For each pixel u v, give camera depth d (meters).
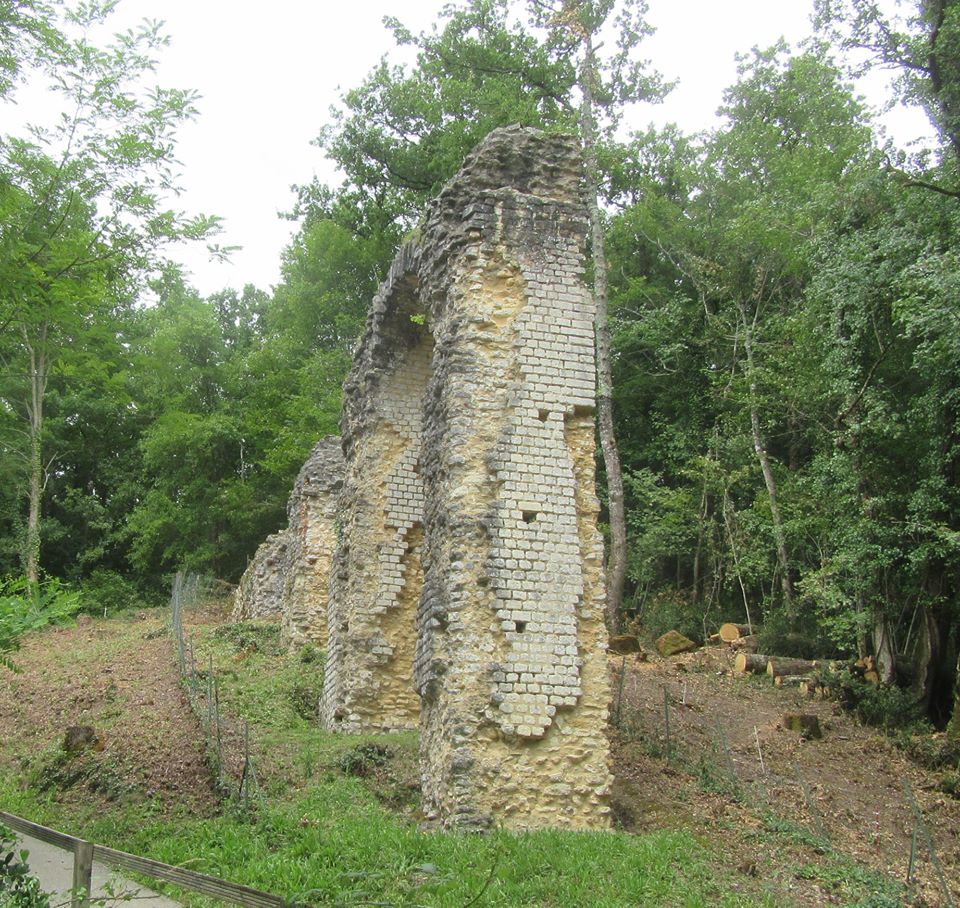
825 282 20.45
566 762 12.67
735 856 11.70
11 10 11.22
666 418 33.62
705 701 20.56
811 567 27.28
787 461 31.56
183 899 9.79
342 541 19.28
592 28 29.91
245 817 12.11
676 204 35.41
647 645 26.45
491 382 14.03
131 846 11.48
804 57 33.59
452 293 14.51
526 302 14.38
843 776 16.44
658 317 32.94
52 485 42.81
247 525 40.78
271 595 29.48
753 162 33.00
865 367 21.02
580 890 9.88
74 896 8.16
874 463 20.56
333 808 12.80
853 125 32.12
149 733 15.85
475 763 12.38
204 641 24.55
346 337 40.31
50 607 9.53
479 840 11.34
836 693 20.92
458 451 13.66
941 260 17.38
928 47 19.25
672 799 13.98
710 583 30.42
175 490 41.59
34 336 12.58
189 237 12.02
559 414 14.03
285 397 40.34
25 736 16.73
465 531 13.37
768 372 26.28
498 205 14.70
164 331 41.94
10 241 10.91
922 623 20.88
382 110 36.06
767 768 16.33
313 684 19.98
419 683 13.65
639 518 32.25
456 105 33.25
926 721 19.38
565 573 13.38
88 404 41.97
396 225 38.59
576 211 14.95
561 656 13.03
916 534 19.78
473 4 34.00
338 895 9.35
